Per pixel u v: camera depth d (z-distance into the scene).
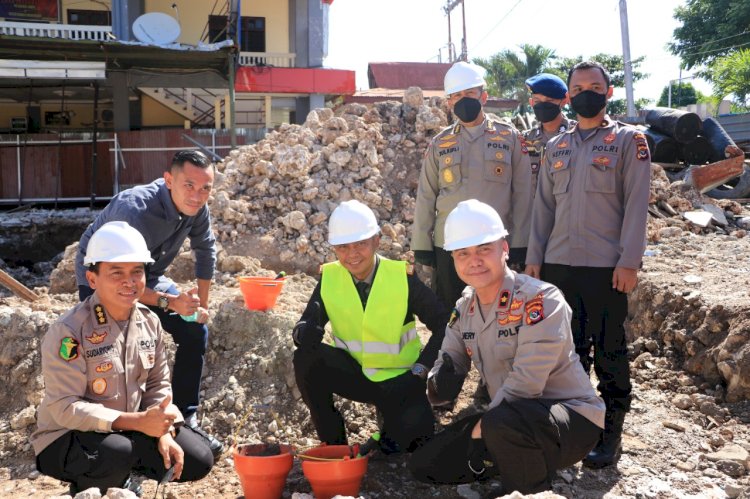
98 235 3.12
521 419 2.99
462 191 4.55
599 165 3.79
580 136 3.96
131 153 15.57
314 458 3.34
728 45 34.19
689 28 36.44
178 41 20.69
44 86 17.81
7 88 18.28
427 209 4.81
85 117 20.56
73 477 3.13
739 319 4.69
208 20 20.77
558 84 5.39
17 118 20.28
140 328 3.35
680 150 12.45
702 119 12.60
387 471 3.80
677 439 4.09
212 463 3.42
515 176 4.62
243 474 3.35
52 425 3.14
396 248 7.42
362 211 3.70
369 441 3.94
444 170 4.61
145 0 20.25
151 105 20.33
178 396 4.05
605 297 3.84
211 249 4.38
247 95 20.48
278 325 4.79
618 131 3.84
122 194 3.87
